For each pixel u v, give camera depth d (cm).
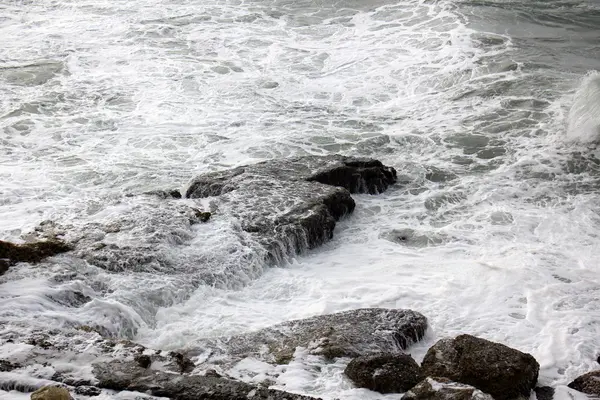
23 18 2330
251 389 661
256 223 1116
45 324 803
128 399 640
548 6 2280
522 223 1196
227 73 1881
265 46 2056
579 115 1547
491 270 1041
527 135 1530
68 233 1057
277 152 1476
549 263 1065
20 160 1426
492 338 888
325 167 1304
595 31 2105
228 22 2245
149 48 2045
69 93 1752
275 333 848
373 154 1481
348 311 897
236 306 948
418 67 1889
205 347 820
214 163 1429
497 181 1349
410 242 1152
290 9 2339
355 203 1261
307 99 1736
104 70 1900
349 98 1742
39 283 900
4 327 772
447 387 687
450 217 1232
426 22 2172
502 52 1948
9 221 1162
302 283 1007
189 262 1009
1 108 1661
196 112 1659
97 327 850
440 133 1556
